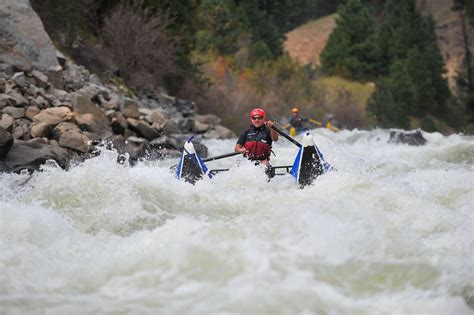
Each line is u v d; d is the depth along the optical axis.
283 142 57.81
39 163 36.19
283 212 21.02
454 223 23.08
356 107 151.12
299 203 22.05
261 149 33.06
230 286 16.27
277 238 19.02
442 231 22.59
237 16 168.25
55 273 17.92
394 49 191.12
